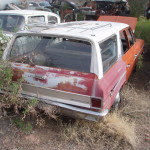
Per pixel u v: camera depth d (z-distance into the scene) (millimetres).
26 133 3393
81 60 3168
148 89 5391
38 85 3285
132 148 3252
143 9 14578
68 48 3307
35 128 3531
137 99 4742
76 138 3299
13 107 3797
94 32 3475
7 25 5938
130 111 4199
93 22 4711
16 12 6137
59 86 3152
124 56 4492
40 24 4105
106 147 3229
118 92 3891
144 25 10953
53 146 3174
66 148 3152
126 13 13984
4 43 4250
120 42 4234
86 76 3051
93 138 3363
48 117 3742
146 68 6969
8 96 3455
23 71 3391
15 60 3572
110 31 3840
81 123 3572
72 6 12297
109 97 3186
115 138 3408
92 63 3080
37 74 3275
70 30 3529
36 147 3129
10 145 3127
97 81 2990
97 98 2949
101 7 13031
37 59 3426
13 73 3453
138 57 5957
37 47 3539
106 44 3496
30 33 3512
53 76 3186
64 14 11883
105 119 3414
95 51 3102
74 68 3162
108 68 3418
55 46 3402
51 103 3252
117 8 13180
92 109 3037
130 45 5410
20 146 3125
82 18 12062
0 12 6203
